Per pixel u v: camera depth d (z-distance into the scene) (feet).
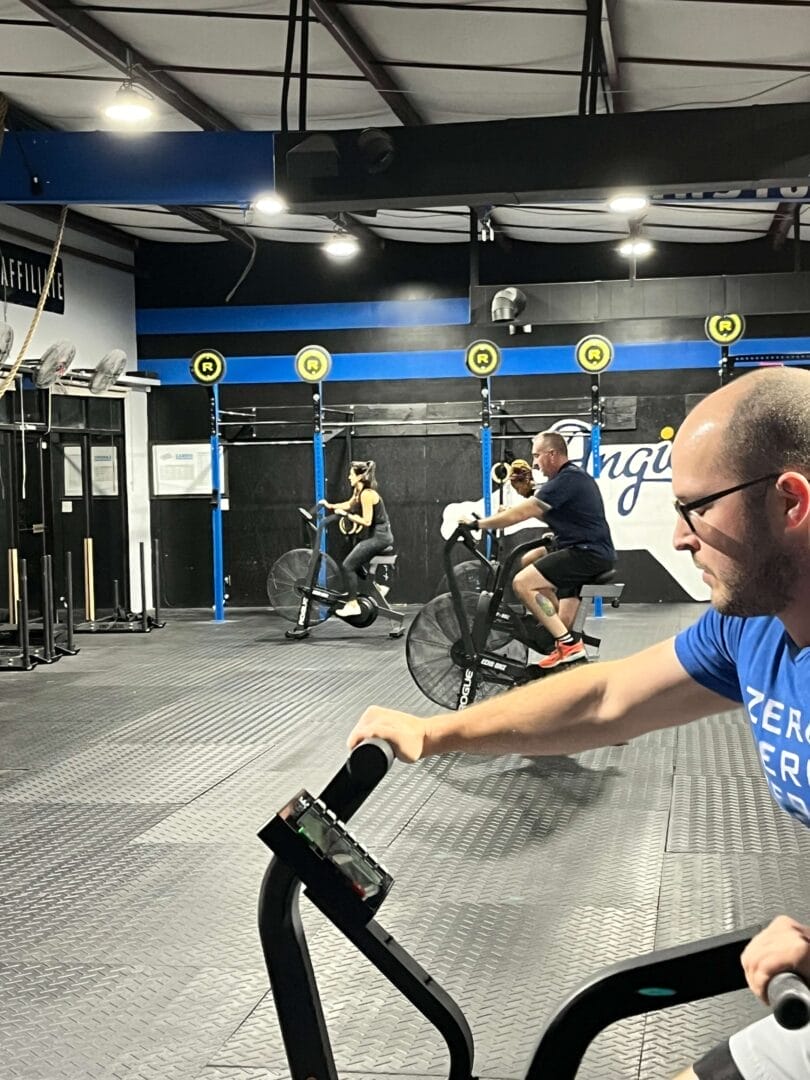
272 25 19.20
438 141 17.60
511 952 10.66
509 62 20.68
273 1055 8.89
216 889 12.52
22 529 28.76
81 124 25.34
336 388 38.96
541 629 19.66
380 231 36.14
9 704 22.99
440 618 19.99
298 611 32.35
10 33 19.58
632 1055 8.69
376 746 4.37
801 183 16.96
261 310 38.99
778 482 3.70
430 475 38.47
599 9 17.25
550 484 19.20
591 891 12.18
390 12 18.38
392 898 12.07
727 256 37.27
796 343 37.73
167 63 21.18
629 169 17.20
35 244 32.53
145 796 16.20
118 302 37.96
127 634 33.27
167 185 21.01
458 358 38.34
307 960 4.43
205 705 22.52
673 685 4.81
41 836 14.49
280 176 17.95
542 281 37.99
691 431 3.89
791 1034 3.96
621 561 38.22
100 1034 9.28
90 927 11.52
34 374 28.55
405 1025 9.32
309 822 4.28
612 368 37.78
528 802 15.58
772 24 18.24
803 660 3.97
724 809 15.06
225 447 39.09
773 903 11.70
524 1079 4.33
